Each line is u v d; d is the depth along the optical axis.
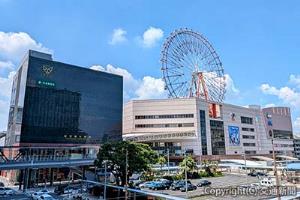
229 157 123.06
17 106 89.00
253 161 120.31
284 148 164.12
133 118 117.88
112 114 102.56
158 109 116.75
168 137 108.06
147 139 108.19
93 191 55.41
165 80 115.12
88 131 94.50
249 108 145.62
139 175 74.31
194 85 121.62
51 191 61.25
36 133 81.94
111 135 100.44
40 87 85.38
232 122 131.88
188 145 110.94
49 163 64.50
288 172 81.06
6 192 58.19
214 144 118.75
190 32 123.31
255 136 143.50
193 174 81.50
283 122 169.25
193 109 114.62
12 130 92.00
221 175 90.31
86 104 96.19
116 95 105.56
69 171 84.25
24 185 68.25
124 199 48.91
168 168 81.06
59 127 87.25
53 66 89.81
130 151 52.09
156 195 42.12
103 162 52.31
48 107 85.94
